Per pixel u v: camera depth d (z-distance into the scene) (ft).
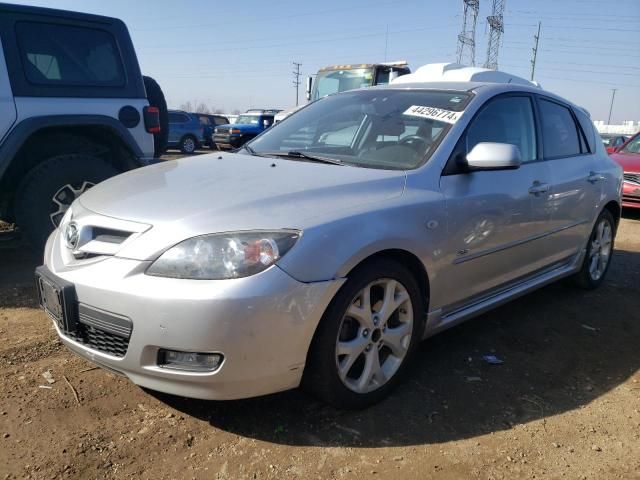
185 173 10.28
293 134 12.62
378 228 8.68
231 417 8.87
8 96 14.57
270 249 7.65
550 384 10.57
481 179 10.87
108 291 7.79
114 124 16.46
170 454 7.91
